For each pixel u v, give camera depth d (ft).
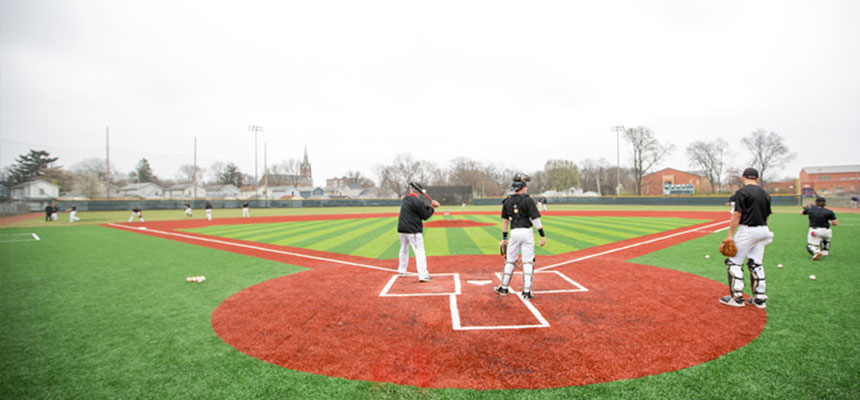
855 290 19.17
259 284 22.18
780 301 17.40
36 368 11.59
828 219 27.89
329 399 9.65
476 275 23.73
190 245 40.34
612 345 12.68
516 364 11.41
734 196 16.66
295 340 13.58
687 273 23.76
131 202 139.74
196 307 17.75
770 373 10.62
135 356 12.41
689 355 11.84
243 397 9.82
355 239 44.65
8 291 20.94
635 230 51.39
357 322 15.34
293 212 127.65
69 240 46.21
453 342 13.12
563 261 28.19
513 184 18.78
